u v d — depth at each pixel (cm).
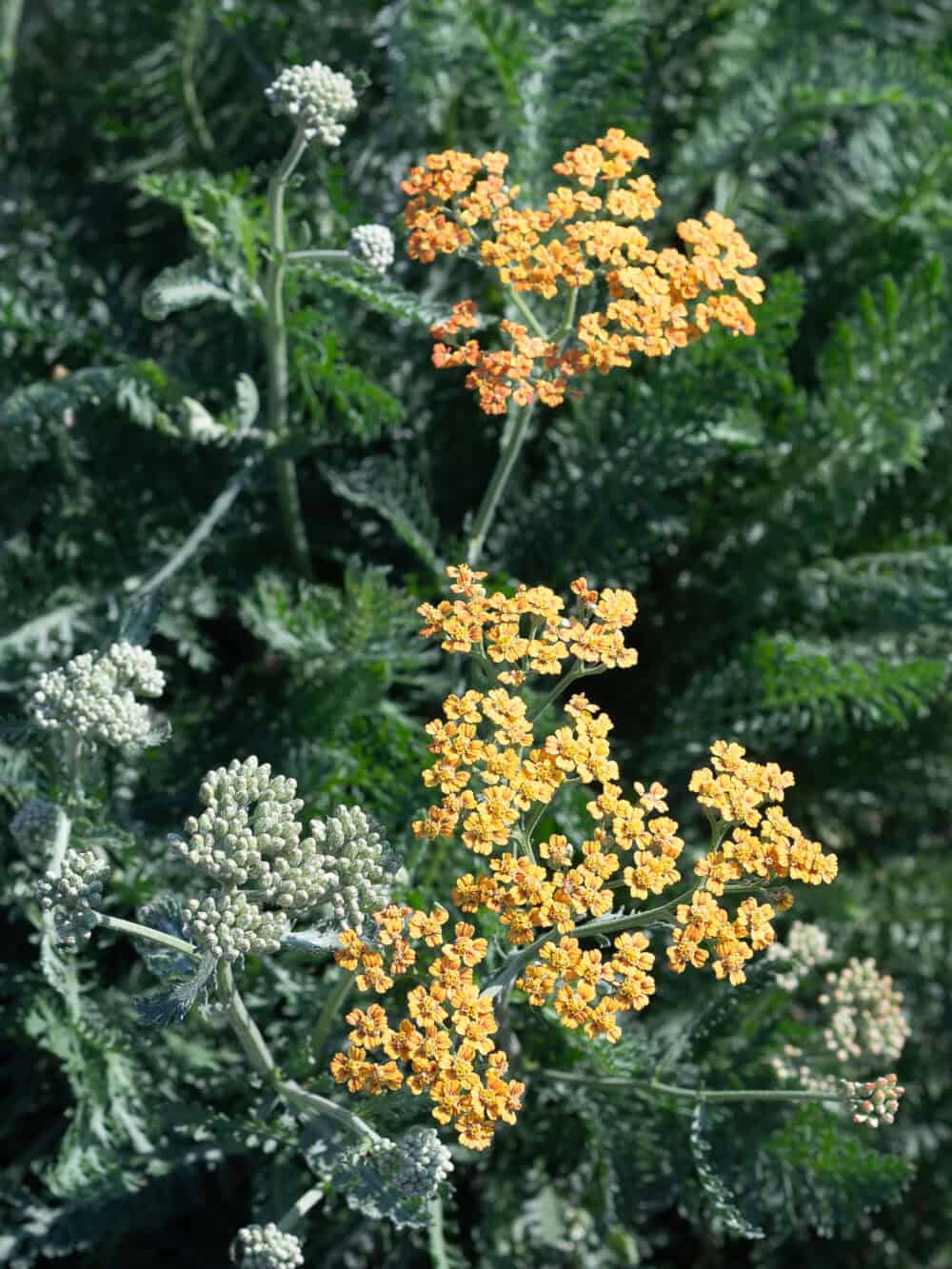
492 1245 55
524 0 59
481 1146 40
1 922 57
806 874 41
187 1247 56
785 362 58
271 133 63
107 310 60
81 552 57
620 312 45
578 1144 55
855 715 56
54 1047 51
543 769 41
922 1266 60
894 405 58
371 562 59
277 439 54
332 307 57
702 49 65
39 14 72
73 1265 57
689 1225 61
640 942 41
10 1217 54
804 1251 60
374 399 54
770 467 61
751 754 61
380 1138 43
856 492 59
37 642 56
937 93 60
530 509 59
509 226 46
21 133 66
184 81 62
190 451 60
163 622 56
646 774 60
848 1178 52
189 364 60
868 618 60
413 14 59
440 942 40
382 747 55
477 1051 40
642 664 62
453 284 61
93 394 53
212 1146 51
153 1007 40
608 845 42
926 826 63
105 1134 51
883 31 69
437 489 61
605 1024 40
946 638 59
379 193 61
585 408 59
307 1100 44
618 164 47
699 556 63
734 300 46
